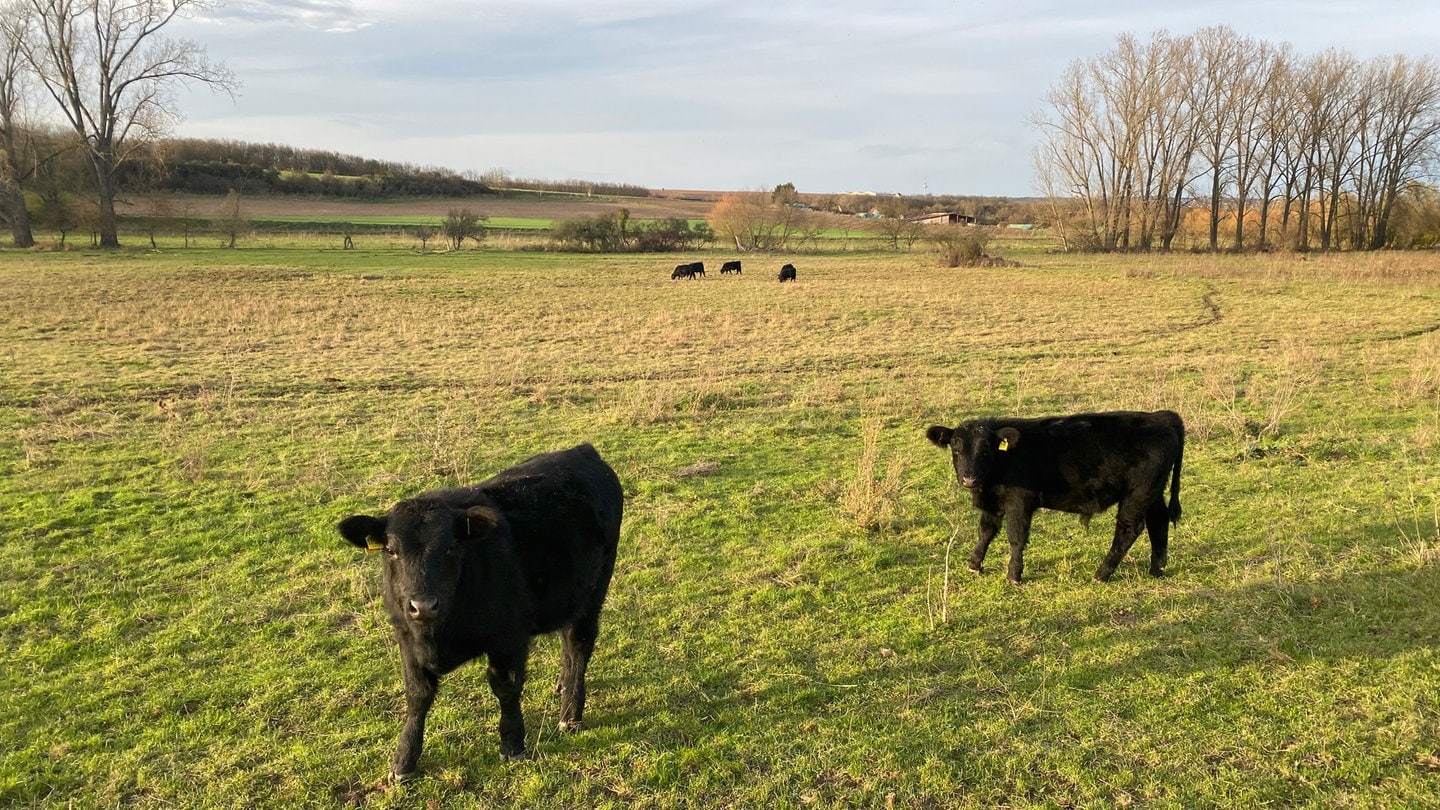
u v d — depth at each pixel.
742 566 7.62
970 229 76.69
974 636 6.19
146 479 10.19
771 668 5.80
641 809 4.41
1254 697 5.15
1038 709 5.13
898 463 9.45
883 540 8.20
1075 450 7.00
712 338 22.02
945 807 4.35
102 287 31.47
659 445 11.79
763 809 4.38
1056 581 7.18
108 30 52.34
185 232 56.69
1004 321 24.59
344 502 9.34
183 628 6.47
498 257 54.56
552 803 4.49
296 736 5.10
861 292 33.78
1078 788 4.43
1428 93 59.53
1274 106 62.53
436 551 4.18
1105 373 16.23
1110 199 66.50
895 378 16.44
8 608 6.83
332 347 20.81
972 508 9.03
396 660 5.94
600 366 18.12
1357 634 5.80
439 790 4.62
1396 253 50.28
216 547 8.10
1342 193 65.00
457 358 19.19
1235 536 7.93
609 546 5.56
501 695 4.82
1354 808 4.18
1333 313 24.42
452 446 11.45
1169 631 6.08
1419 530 7.62
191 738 5.08
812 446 11.68
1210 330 21.98
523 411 13.94
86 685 5.68
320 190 102.12
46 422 13.05
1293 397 13.41
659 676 5.75
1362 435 11.22
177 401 14.38
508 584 4.58
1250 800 4.28
